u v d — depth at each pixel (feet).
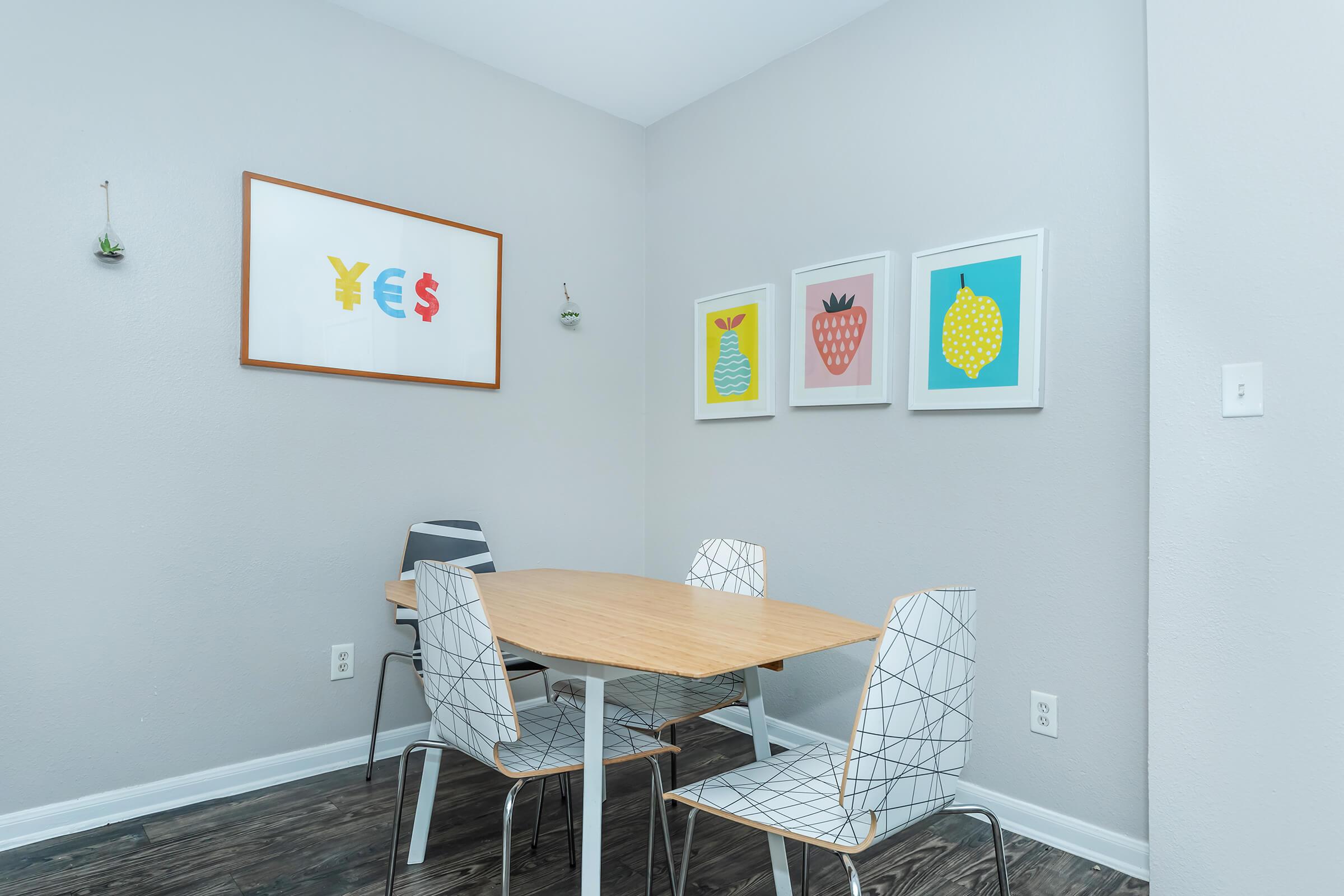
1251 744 5.33
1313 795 5.07
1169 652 5.71
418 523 8.70
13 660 6.55
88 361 6.89
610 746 5.33
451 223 9.20
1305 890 5.09
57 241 6.73
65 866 6.20
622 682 6.88
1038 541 6.99
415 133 8.99
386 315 8.66
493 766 4.99
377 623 8.62
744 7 8.41
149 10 7.20
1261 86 5.37
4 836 6.48
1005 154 7.26
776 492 9.41
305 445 8.12
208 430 7.52
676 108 10.87
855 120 8.60
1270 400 5.29
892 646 3.77
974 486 7.47
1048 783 6.89
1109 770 6.50
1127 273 6.44
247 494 7.75
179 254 7.35
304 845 6.59
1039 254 6.91
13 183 6.54
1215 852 5.47
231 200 7.65
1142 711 6.31
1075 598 6.74
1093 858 6.53
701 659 4.45
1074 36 6.80
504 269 9.78
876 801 3.85
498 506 9.70
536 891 5.95
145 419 7.18
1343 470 5.00
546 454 10.20
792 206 9.28
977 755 7.41
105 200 6.97
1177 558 5.69
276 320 7.88
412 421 8.93
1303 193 5.18
